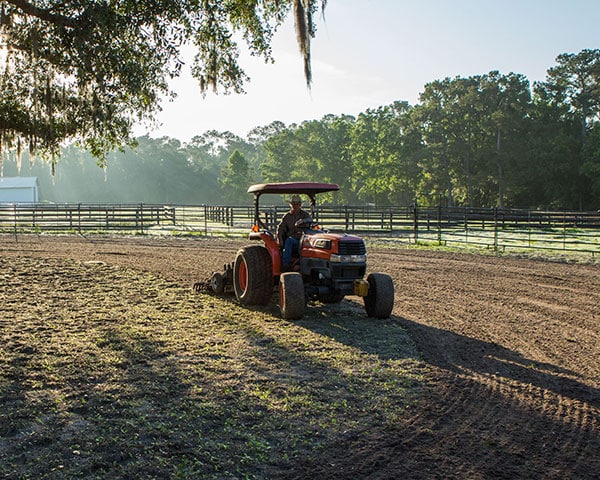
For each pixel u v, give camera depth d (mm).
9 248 19500
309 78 10719
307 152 90375
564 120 70562
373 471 4180
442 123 73188
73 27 10195
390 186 79125
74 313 8977
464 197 74938
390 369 6508
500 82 70875
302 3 10758
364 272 9008
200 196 118312
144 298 10391
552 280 13094
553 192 65562
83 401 5305
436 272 14352
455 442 4672
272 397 5562
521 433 4852
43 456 4258
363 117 88562
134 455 4312
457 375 6348
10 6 10391
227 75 13336
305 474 4121
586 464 4312
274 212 25391
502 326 8727
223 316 9008
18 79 11703
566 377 6316
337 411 5273
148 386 5742
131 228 29578
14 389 5590
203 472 4094
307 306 9945
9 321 8312
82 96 11781
